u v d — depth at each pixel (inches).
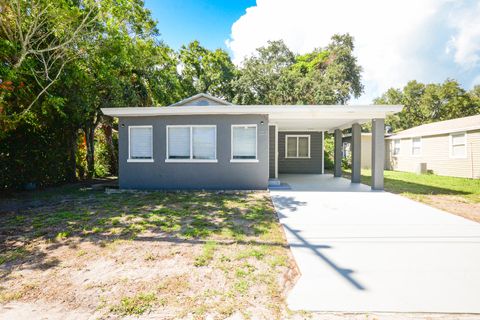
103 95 507.2
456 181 462.9
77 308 94.1
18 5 269.0
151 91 625.0
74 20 313.4
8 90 282.0
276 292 103.8
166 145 356.5
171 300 98.3
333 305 95.3
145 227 188.7
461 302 96.3
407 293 102.6
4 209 250.4
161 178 358.3
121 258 136.3
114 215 223.8
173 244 155.6
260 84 964.6
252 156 351.3
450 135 550.9
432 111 1360.7
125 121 360.8
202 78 1025.5
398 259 133.7
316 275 117.6
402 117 1443.2
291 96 971.9
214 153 354.0
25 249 149.3
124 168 361.7
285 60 1133.7
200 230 180.1
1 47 269.9
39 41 319.3
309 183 432.1
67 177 457.1
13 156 355.6
